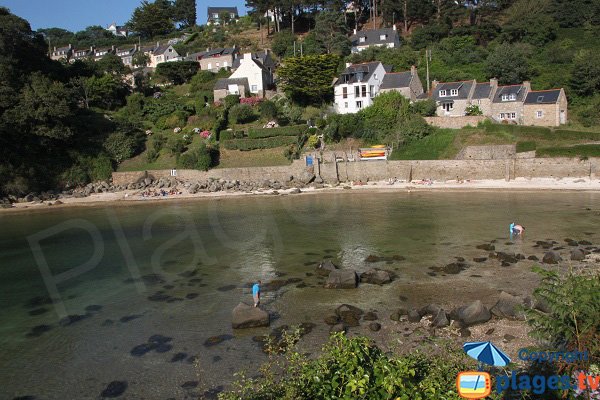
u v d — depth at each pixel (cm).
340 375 1055
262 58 11062
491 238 3684
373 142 7356
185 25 17675
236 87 9738
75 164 7481
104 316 2573
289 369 1275
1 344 2272
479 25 10638
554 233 3719
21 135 7031
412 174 6594
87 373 1969
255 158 7506
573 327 1148
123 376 1933
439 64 9556
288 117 8406
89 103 9644
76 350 2181
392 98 7769
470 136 6919
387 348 2011
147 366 1998
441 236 3831
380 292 2708
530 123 7469
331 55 8719
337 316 2397
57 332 2391
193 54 12838
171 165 7631
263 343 2142
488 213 4553
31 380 1934
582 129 7019
